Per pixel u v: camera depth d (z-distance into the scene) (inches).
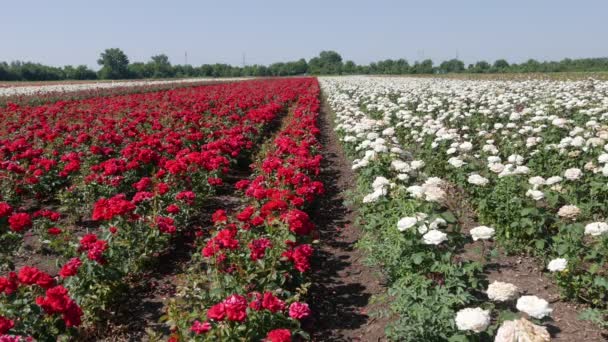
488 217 275.0
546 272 235.6
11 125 555.2
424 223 193.3
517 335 122.4
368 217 278.7
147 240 244.4
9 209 240.8
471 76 2020.2
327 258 275.6
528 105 676.1
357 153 457.7
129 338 199.5
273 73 3811.5
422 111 673.0
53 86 1551.4
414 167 297.1
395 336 171.0
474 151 447.8
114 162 338.6
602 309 197.3
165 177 350.0
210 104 862.5
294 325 187.6
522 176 288.8
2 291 158.2
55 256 276.7
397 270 203.2
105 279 205.8
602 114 501.0
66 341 184.4
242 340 158.6
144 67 3383.4
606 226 191.6
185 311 187.2
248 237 232.1
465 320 139.4
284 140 424.2
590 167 289.6
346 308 220.7
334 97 966.4
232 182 429.1
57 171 375.9
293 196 271.1
